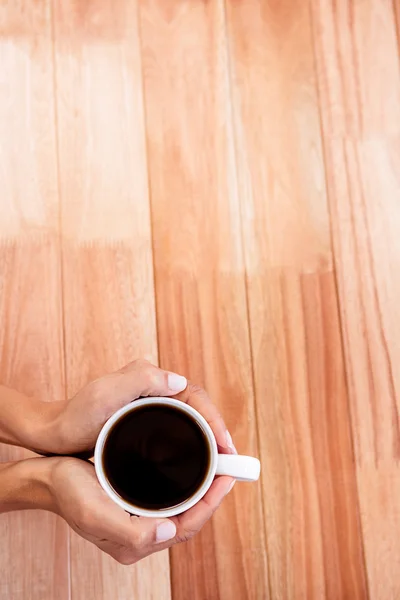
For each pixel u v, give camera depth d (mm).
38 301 857
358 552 837
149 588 820
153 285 869
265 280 879
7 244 864
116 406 659
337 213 896
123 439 633
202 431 636
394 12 930
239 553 830
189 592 822
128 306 863
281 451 849
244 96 907
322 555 834
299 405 858
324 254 888
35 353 848
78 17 905
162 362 857
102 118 892
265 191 895
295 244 888
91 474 647
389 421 862
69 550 821
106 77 898
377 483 850
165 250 875
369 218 898
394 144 913
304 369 865
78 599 813
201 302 870
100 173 883
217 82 907
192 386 697
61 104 891
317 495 844
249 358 863
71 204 875
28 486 680
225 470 625
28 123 886
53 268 863
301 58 918
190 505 620
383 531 842
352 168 905
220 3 918
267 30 919
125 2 911
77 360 851
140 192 883
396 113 918
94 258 868
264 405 856
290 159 901
